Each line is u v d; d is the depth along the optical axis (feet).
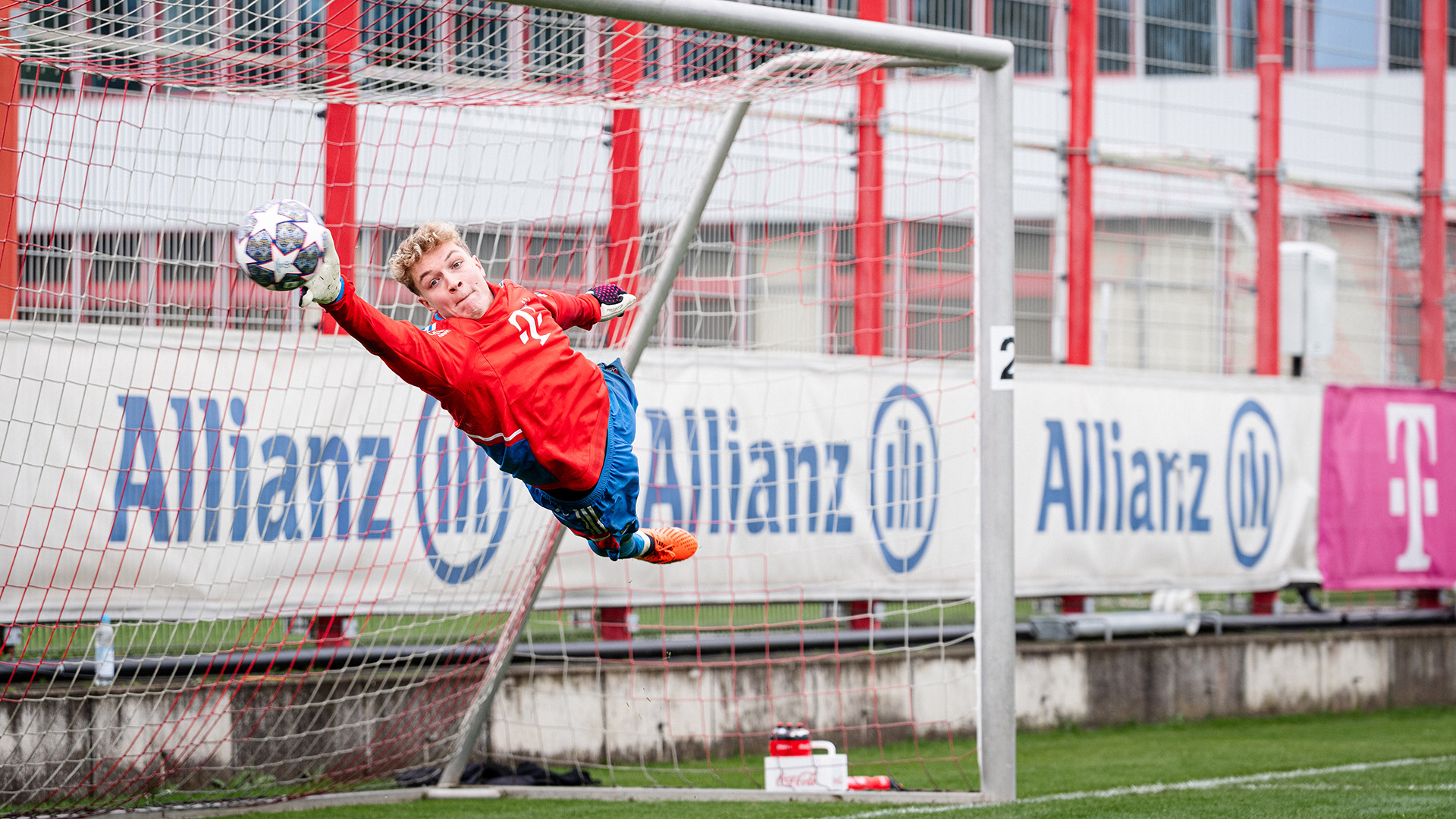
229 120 45.01
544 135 49.32
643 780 47.91
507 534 49.75
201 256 45.50
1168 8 66.59
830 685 55.06
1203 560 64.95
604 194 49.80
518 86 40.22
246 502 46.29
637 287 49.55
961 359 60.29
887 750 54.75
